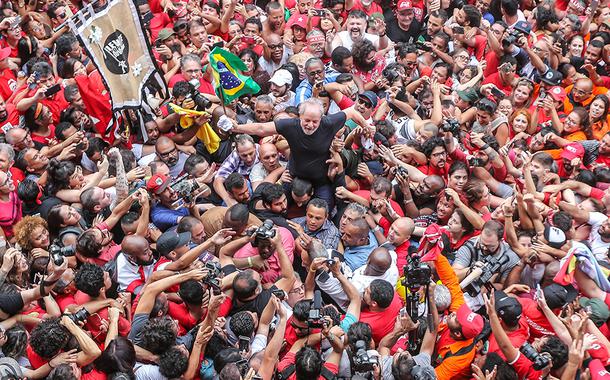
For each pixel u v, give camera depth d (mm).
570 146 10930
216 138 10453
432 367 7414
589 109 11898
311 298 8289
